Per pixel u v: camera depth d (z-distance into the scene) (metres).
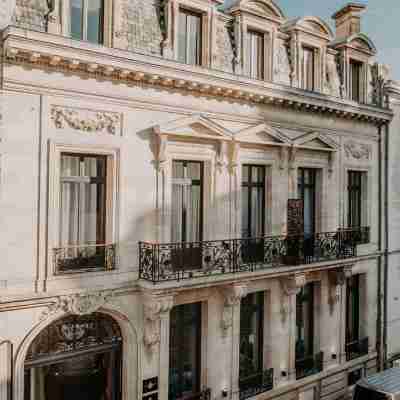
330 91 17.38
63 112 11.07
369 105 18.23
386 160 19.70
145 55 11.77
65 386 11.71
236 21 14.44
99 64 11.13
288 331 15.69
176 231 13.43
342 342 17.73
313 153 16.75
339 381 17.55
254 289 14.79
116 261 11.98
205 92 13.38
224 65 14.12
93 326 11.98
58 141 11.01
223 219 14.12
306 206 17.05
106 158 12.10
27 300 10.52
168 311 12.51
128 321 12.21
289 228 15.24
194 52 13.62
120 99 11.92
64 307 11.11
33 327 10.73
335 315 17.48
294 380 15.84
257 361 15.49
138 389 12.38
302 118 16.23
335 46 18.02
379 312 19.45
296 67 16.08
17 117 10.45
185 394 13.67
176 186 13.45
